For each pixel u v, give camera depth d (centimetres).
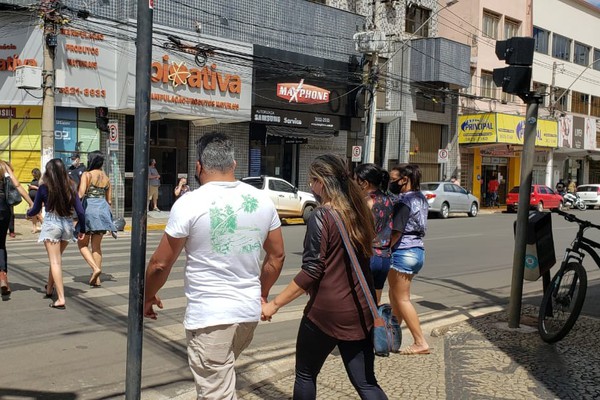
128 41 1725
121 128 1836
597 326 636
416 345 532
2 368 493
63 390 450
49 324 623
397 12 2783
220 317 292
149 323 636
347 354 332
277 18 2192
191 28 1920
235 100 1995
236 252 299
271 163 2317
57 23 1508
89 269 934
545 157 3800
